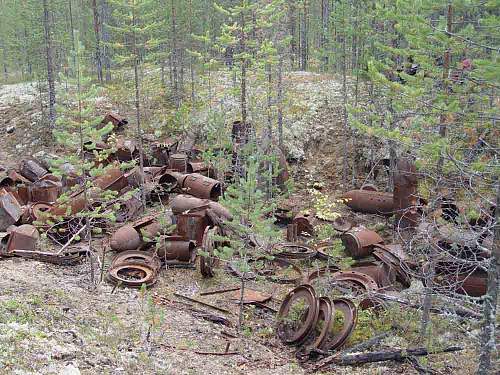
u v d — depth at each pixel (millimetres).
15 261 13641
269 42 20000
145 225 15750
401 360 9586
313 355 9992
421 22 8688
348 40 25125
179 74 35188
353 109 11227
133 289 12898
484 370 7762
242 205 11086
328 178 24688
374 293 11359
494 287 7594
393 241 17641
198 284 13852
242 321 11695
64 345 7547
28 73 48375
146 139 28125
